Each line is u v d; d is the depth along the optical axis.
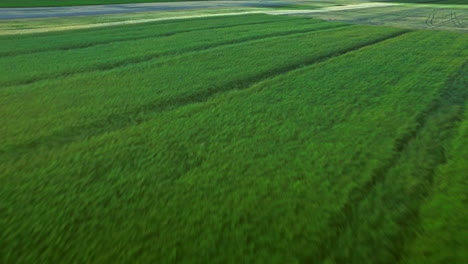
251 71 13.73
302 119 8.59
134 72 13.58
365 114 8.90
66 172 6.09
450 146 7.07
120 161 6.50
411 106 9.49
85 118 8.74
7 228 4.62
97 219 4.83
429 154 6.73
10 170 6.14
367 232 4.58
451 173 6.01
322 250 4.27
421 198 5.31
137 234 4.53
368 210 5.03
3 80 12.18
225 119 8.65
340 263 4.07
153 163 6.42
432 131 7.83
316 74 13.12
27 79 12.40
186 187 5.62
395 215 4.91
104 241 4.40
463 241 4.39
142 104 9.86
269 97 10.41
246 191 5.51
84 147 7.09
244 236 4.50
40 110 9.26
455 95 10.51
